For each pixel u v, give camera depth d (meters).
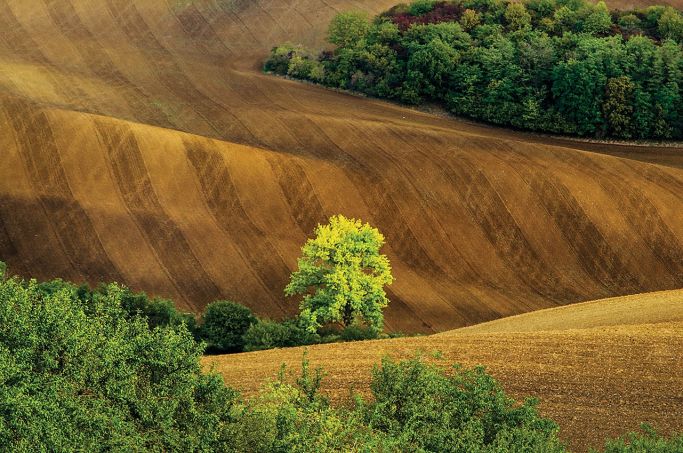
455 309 92.38
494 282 98.81
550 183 110.25
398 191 110.12
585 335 56.66
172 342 30.22
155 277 93.00
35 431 26.05
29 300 30.42
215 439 28.94
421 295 94.56
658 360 51.12
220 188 108.12
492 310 92.69
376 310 77.75
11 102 117.12
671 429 43.94
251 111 134.25
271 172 111.06
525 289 97.81
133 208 103.12
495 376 50.50
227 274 94.50
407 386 33.75
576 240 103.75
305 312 73.12
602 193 108.44
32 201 101.75
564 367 51.16
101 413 27.56
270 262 97.06
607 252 102.19
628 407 46.31
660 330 56.72
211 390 30.72
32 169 106.88
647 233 103.69
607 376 49.72
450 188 110.56
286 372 52.84
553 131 132.25
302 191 109.12
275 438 29.25
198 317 86.38
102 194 104.94
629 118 127.94
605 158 116.25
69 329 29.28
